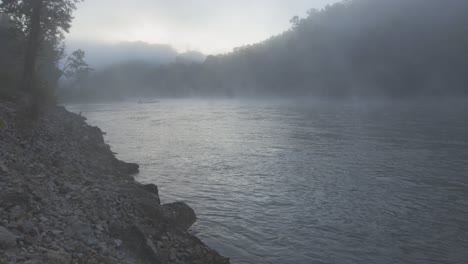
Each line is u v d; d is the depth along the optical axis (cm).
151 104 12362
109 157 2045
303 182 1797
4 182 810
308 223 1248
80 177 1179
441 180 1778
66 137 1984
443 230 1170
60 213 780
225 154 2611
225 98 16938
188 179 1878
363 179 1831
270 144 3012
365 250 1036
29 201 752
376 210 1372
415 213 1331
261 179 1869
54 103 3516
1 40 3562
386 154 2450
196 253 866
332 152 2581
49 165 1187
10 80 2648
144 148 2927
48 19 3172
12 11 3030
